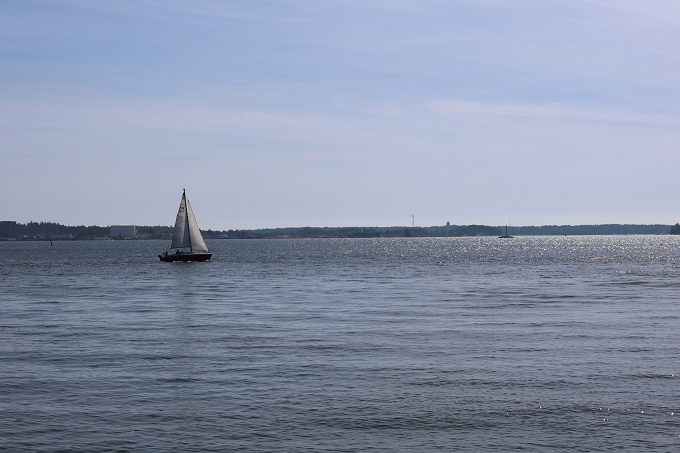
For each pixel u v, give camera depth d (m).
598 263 129.00
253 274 98.06
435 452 18.70
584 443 19.31
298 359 30.53
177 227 124.19
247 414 22.02
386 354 31.66
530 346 33.59
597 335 37.09
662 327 40.16
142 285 77.88
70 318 46.06
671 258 152.12
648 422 21.05
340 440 19.62
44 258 167.88
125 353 32.19
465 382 25.95
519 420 21.33
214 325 42.06
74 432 20.31
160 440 19.66
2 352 32.53
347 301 57.25
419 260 144.50
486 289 69.44
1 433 20.22
